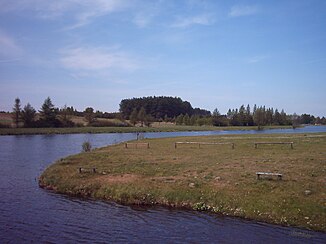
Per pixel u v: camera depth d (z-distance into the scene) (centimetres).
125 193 2327
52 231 1648
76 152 5103
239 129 13350
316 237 1535
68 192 2519
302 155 3284
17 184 2806
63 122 13500
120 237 1563
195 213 1961
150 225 1742
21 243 1484
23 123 12681
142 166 3097
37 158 4419
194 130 13200
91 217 1892
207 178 2486
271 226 1698
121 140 7656
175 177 2606
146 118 15775
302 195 1977
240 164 2930
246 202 1992
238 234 1591
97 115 18262
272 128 14488
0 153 4988
